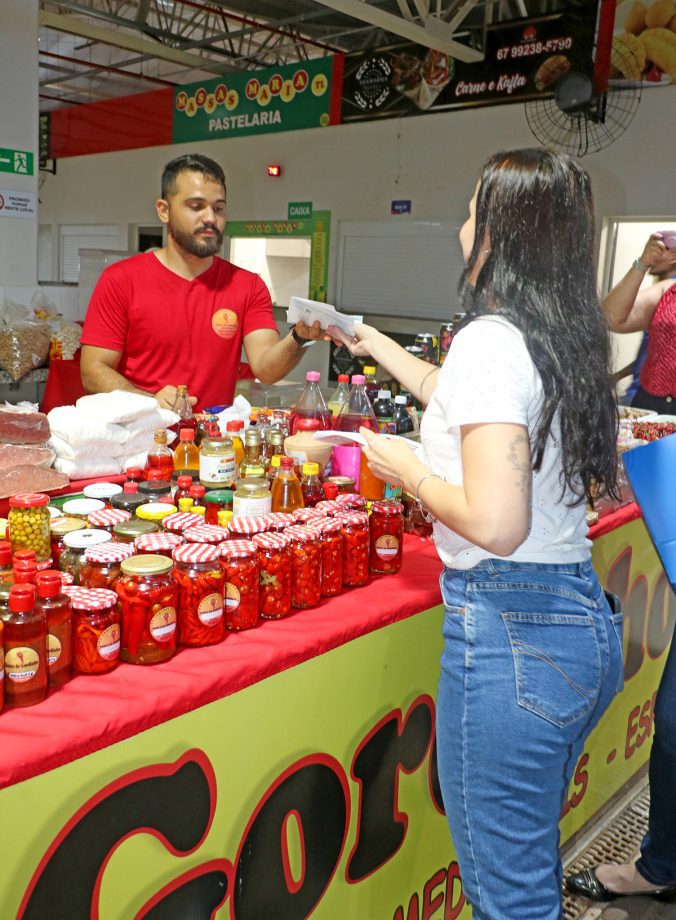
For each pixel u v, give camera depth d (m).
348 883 1.54
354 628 1.40
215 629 1.27
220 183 2.59
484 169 1.19
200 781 1.19
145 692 1.11
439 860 1.80
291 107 8.31
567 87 5.79
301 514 1.55
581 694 1.19
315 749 1.39
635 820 2.45
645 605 2.46
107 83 11.41
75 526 1.44
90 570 1.25
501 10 6.89
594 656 1.19
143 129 10.10
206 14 8.32
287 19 7.69
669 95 5.76
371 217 7.91
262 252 9.26
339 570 1.53
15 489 1.75
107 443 1.96
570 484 1.18
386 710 1.54
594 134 6.18
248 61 9.80
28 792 0.96
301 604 1.46
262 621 1.39
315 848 1.44
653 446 1.54
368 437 1.39
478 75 6.77
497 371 1.09
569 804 2.23
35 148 4.90
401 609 1.51
